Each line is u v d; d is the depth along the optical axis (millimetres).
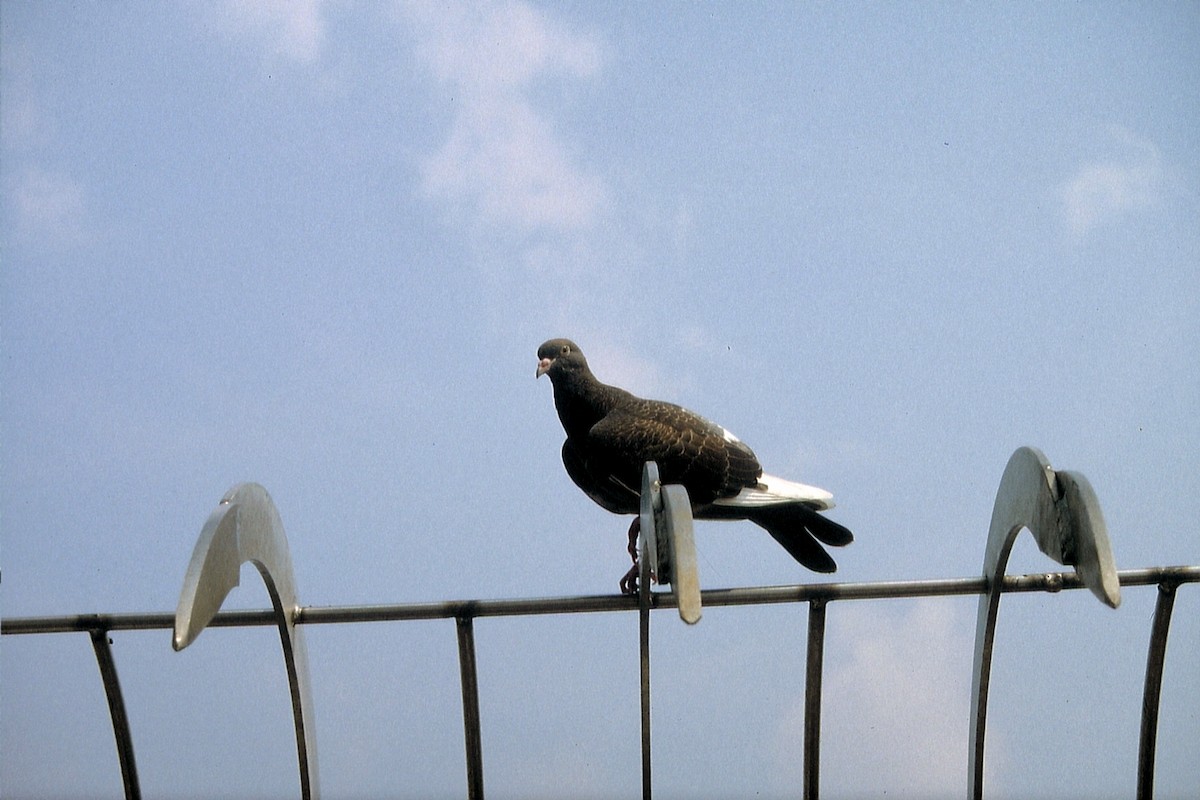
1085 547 3289
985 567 4066
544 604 3969
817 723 4145
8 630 3918
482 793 4102
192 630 3107
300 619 3994
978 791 4133
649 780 4051
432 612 3977
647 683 4000
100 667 4035
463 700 4066
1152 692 4070
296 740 3986
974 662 4160
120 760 4105
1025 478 3699
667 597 3900
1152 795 4105
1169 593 3979
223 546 3350
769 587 3986
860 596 4008
